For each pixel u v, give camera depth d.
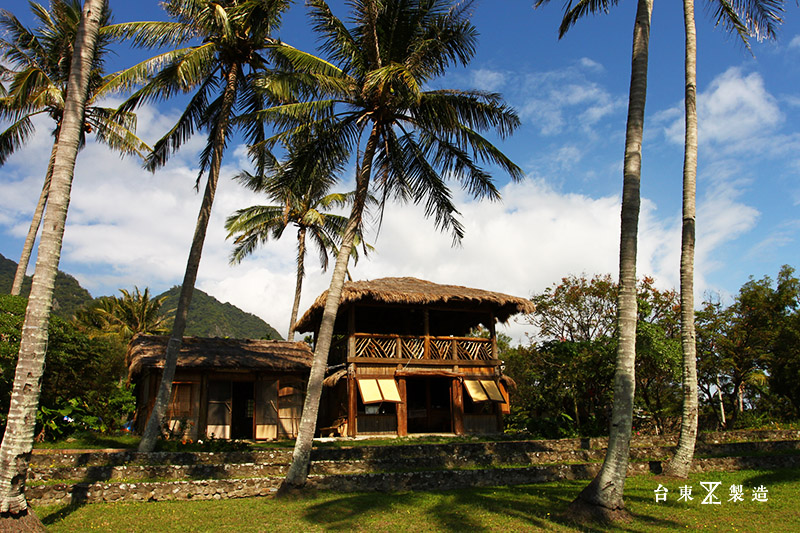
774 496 10.18
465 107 13.77
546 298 25.00
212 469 11.41
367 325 24.66
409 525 8.38
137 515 8.78
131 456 12.55
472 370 21.31
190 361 19.16
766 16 13.98
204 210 14.91
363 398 19.08
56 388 16.92
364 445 17.14
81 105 8.92
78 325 40.38
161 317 51.59
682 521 8.57
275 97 15.66
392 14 12.81
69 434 16.45
